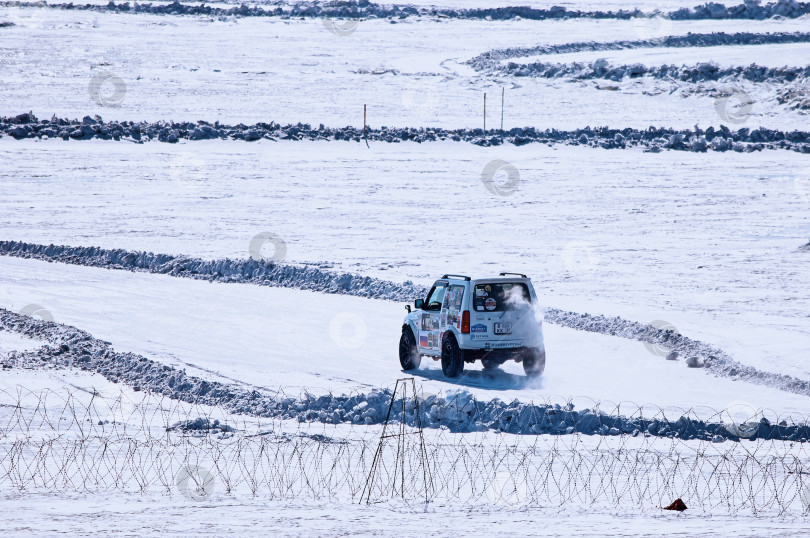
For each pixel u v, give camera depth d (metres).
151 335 86.75
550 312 99.25
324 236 156.12
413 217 177.00
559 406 58.22
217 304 105.38
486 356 70.62
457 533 34.34
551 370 74.94
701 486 44.06
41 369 71.12
